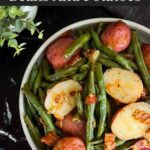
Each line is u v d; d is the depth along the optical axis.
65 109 0.55
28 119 0.57
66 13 0.62
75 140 0.54
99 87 0.54
